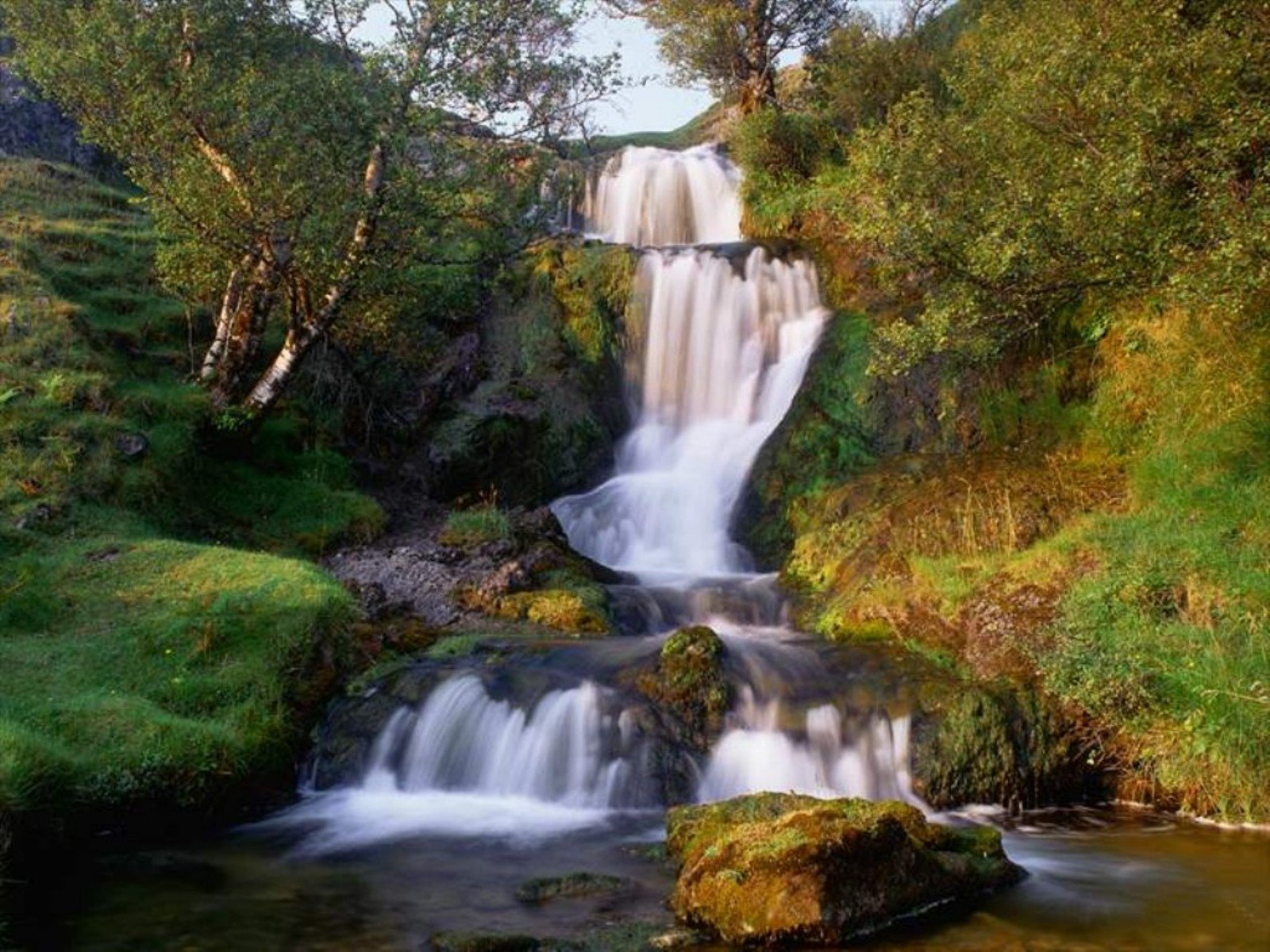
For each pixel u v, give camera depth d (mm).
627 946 5652
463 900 6371
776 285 16188
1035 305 11273
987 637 9406
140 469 12125
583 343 16500
